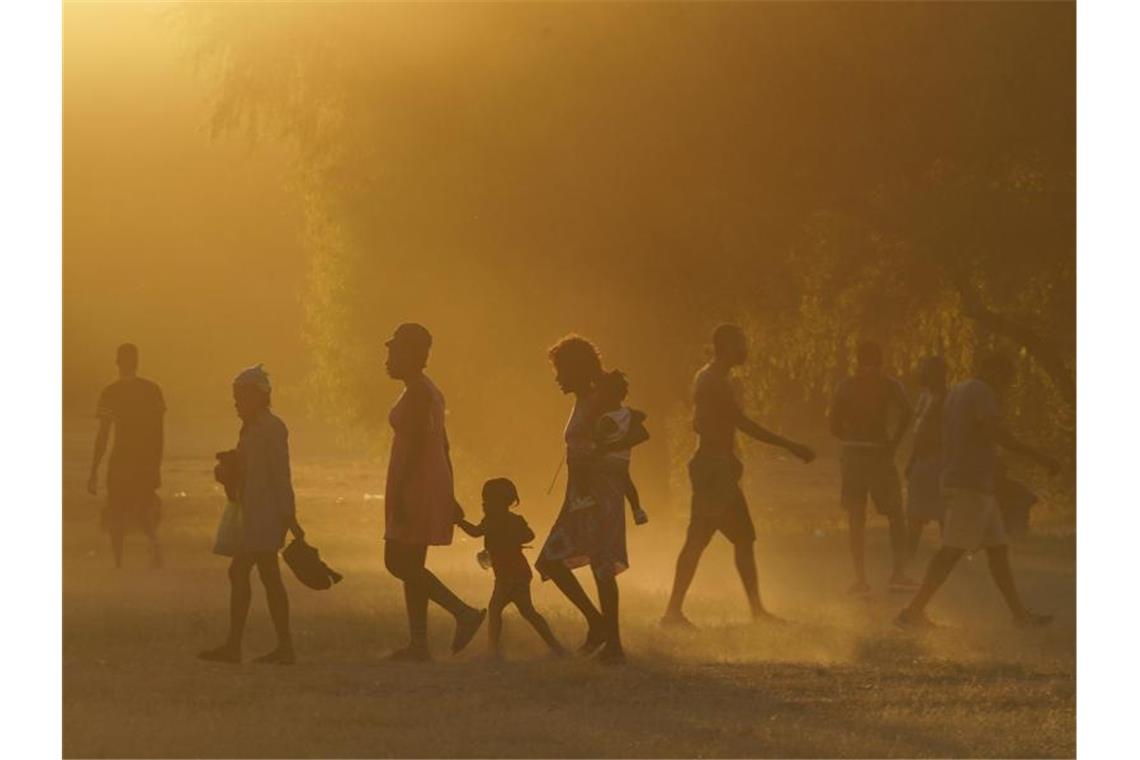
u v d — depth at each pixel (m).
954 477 39.91
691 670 32.66
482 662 33.84
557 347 34.44
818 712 28.33
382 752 24.52
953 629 39.56
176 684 29.80
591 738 25.69
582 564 33.94
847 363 83.31
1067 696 30.16
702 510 39.78
